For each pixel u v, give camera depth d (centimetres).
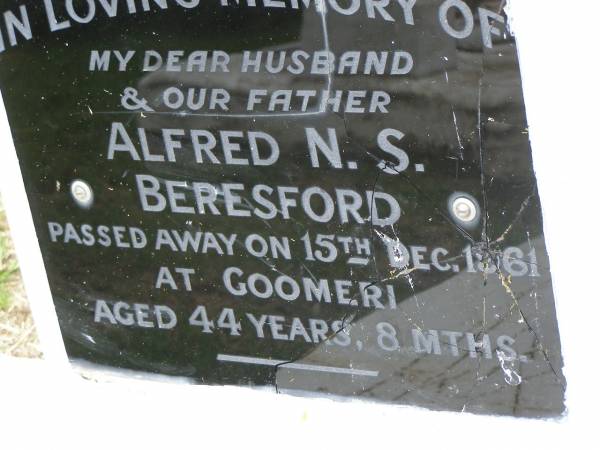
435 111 69
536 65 66
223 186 75
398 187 71
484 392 74
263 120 73
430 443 75
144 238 78
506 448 74
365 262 74
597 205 68
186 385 80
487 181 69
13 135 78
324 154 72
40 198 79
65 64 76
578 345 71
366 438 76
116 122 76
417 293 73
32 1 75
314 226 74
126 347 81
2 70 77
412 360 75
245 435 78
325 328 76
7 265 97
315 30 70
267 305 77
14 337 92
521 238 70
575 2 65
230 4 71
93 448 81
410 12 68
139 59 74
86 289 81
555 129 67
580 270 69
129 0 73
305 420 78
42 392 83
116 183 77
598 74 66
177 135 75
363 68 70
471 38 67
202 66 73
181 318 79
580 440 72
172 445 80
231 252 76
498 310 72
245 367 78
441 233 71
